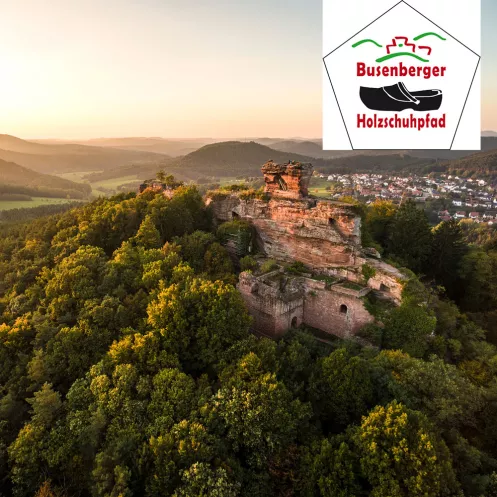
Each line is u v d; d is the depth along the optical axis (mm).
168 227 68188
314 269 57938
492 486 26703
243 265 60250
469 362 43656
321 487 26344
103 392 32906
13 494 29438
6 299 56438
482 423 34344
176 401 31672
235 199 68062
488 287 65688
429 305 51531
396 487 24797
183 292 41688
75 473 29641
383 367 37219
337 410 34000
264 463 29156
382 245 70938
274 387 31344
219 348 38438
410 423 28125
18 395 37500
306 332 50469
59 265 55031
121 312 42844
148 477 27312
